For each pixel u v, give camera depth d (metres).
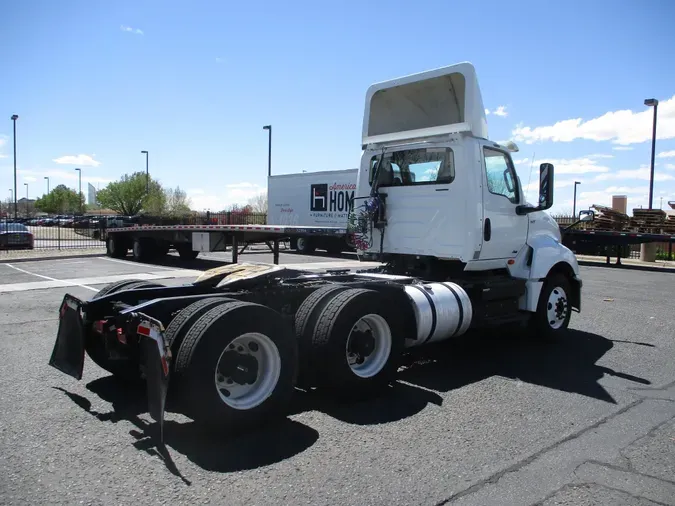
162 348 3.90
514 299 7.24
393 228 7.23
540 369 6.27
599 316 9.81
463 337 8.03
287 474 3.60
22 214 99.00
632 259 24.98
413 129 7.17
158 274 14.96
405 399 5.16
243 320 4.23
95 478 3.50
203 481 3.48
